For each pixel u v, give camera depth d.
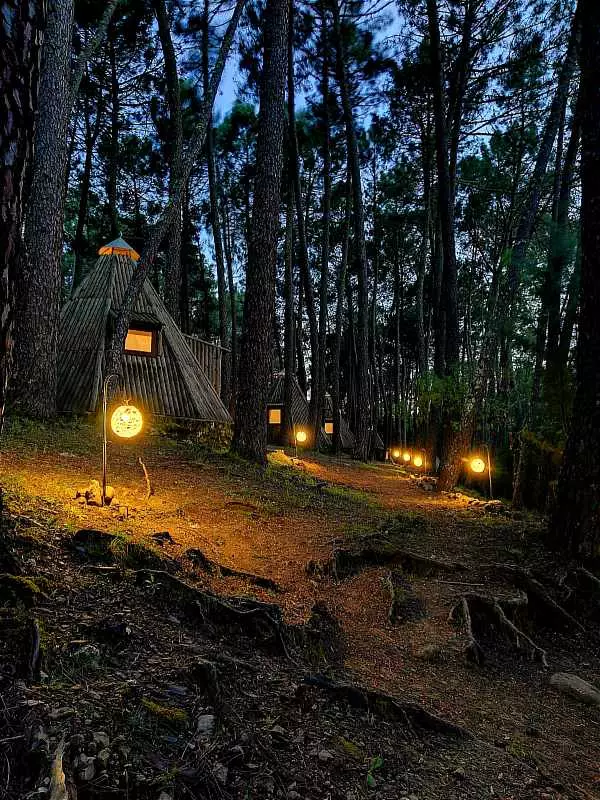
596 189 6.70
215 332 42.84
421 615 5.36
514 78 17.78
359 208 23.27
